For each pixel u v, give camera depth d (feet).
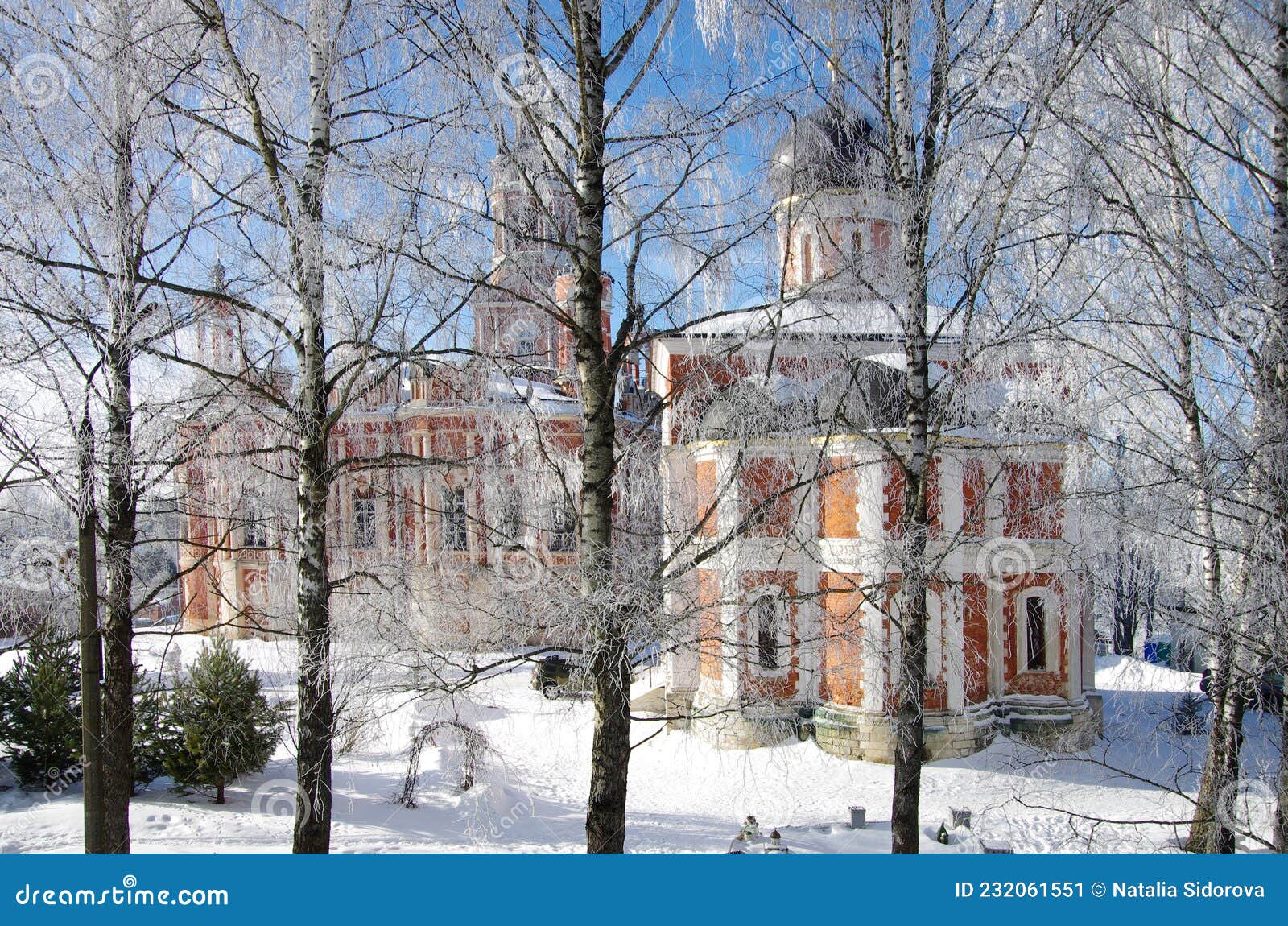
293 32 23.75
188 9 23.44
